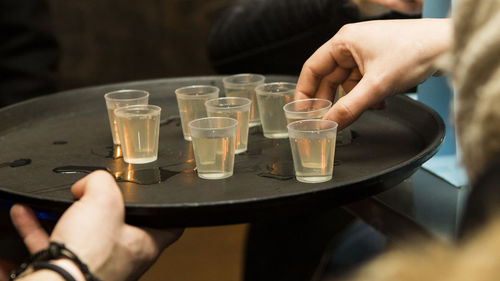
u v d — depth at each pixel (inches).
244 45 52.2
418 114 40.6
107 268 30.7
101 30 115.9
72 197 34.5
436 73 37.3
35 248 32.8
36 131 42.6
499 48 17.1
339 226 44.8
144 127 37.5
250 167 37.2
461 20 18.4
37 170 37.5
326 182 35.2
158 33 116.7
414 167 34.5
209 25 116.0
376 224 36.7
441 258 13.7
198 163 36.0
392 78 35.2
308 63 38.6
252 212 32.0
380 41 35.7
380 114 42.8
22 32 59.6
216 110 38.8
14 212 33.1
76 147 40.2
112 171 37.2
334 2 45.3
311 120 35.8
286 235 45.6
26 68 59.8
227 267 61.1
